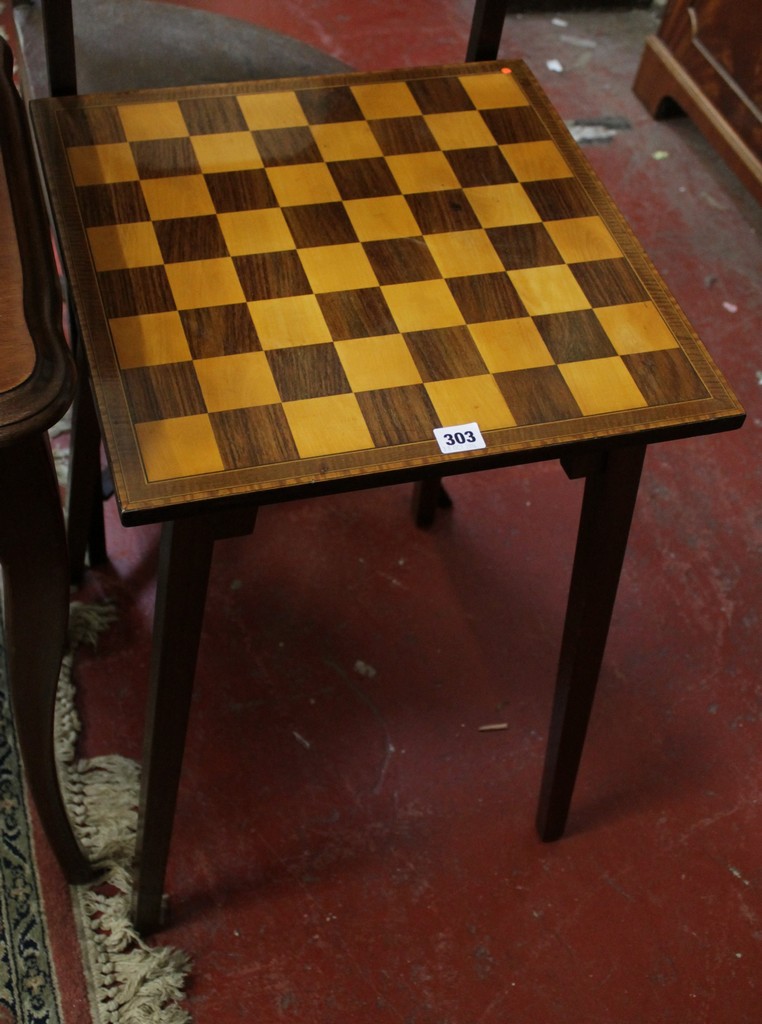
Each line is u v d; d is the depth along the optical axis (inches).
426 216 44.9
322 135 47.5
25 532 36.5
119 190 43.9
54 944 50.8
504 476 71.9
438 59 99.9
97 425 53.9
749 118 87.4
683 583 67.4
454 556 67.4
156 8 60.0
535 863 55.9
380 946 52.6
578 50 103.4
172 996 50.3
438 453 37.5
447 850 55.9
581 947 53.3
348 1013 50.5
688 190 91.4
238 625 62.9
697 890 55.6
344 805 56.9
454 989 51.6
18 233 35.5
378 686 61.4
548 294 42.8
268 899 53.5
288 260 42.5
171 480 35.6
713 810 58.6
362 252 43.2
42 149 45.0
